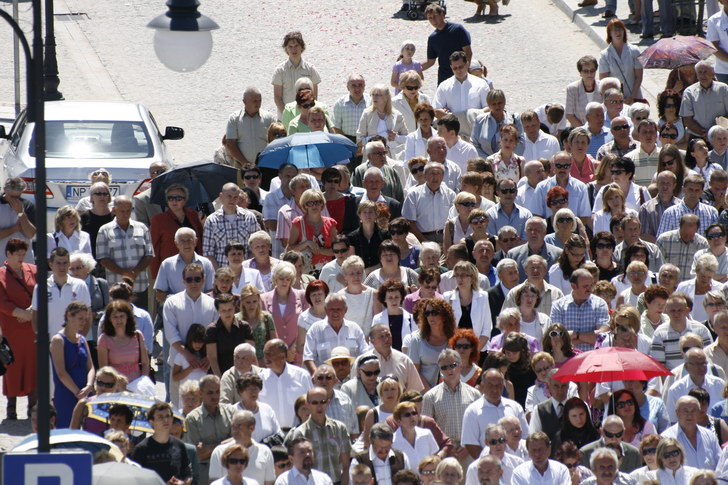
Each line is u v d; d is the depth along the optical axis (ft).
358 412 114.11
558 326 121.19
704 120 178.81
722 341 122.31
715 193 153.69
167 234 141.69
